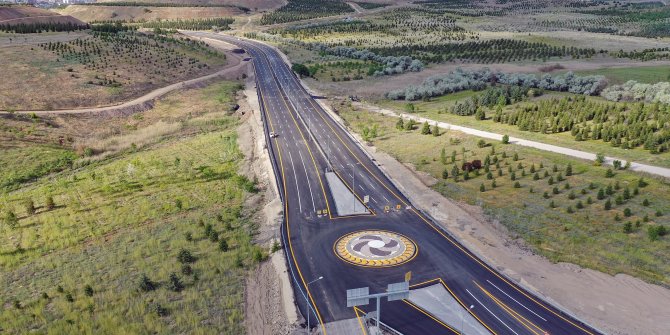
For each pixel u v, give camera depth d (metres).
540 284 60.94
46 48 174.25
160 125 137.38
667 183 79.12
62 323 53.91
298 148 117.31
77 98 144.00
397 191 92.25
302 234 76.25
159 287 61.03
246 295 60.03
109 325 53.66
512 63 188.12
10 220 78.81
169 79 177.12
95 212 84.00
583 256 65.44
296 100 163.38
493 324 54.19
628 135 99.12
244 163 109.19
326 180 98.06
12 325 53.97
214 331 52.78
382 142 120.44
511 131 115.69
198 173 103.00
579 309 56.03
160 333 52.31
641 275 60.31
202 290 60.69
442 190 90.38
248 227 78.88
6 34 190.12
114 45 193.50
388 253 69.69
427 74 184.38
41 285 62.03
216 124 141.00
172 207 85.62
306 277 64.25
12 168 103.00
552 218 74.94
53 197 91.12
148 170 104.94
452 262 66.88
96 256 69.00
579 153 97.00
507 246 70.06
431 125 128.88
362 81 184.12
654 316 53.84
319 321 55.28
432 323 54.50
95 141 122.56
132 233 76.06
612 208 74.56
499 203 81.94
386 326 53.97
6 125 118.69
